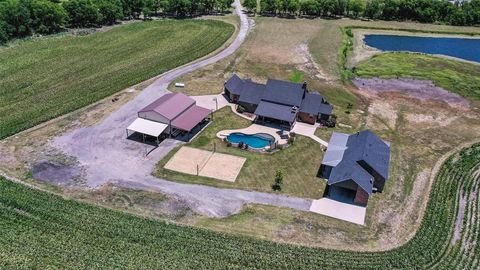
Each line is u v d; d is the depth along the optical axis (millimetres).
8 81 90875
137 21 140375
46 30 122375
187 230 52812
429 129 80375
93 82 91750
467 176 66500
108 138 71688
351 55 120938
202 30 131500
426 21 155500
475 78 106250
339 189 62094
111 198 58000
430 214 57938
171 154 68312
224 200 58875
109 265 46656
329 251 50844
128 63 103125
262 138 74312
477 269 49125
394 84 100688
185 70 100688
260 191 61031
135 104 83125
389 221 56500
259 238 52312
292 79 98812
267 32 134000
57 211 54562
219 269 47188
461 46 133875
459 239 53750
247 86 83562
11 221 52375
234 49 116812
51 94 85750
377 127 79875
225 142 72125
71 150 68062
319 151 70938
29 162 64625
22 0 120625
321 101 80188
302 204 58844
